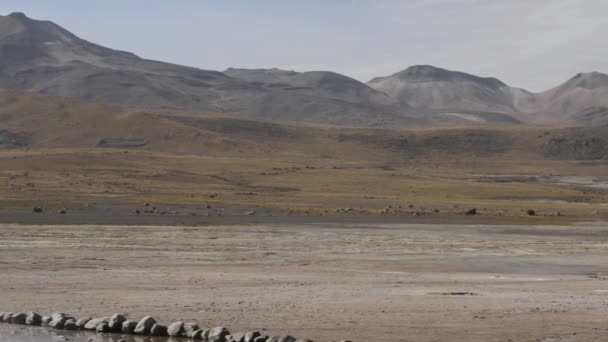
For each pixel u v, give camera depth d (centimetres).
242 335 2664
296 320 3055
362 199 17225
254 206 14038
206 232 8512
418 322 3017
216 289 3972
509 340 2692
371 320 3056
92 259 5500
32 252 5869
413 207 15212
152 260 5547
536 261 6019
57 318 3008
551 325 2962
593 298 3741
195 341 2731
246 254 6159
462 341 2675
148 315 3161
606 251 7044
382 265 5531
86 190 17475
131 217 11012
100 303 3459
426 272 5109
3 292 3772
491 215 13525
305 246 7031
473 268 5425
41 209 11675
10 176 19850
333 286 4169
